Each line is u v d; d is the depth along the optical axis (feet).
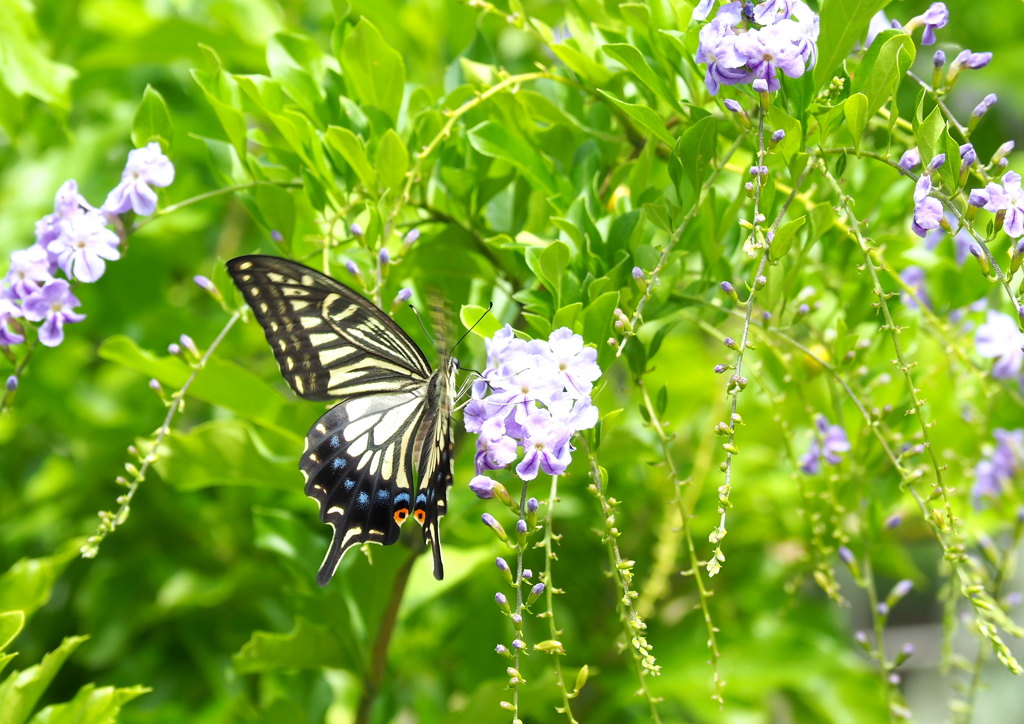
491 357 2.10
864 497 2.35
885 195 2.39
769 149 2.12
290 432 2.34
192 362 2.26
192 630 2.62
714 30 2.12
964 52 2.15
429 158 2.30
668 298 2.24
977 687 2.32
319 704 2.48
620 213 2.23
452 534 2.49
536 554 2.54
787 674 2.55
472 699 2.31
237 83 2.32
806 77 2.14
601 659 2.60
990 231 2.09
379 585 2.36
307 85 2.32
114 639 2.60
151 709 2.58
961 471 2.49
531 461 2.07
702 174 2.17
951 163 2.10
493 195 2.31
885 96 2.13
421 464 2.18
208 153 2.33
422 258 2.32
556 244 2.15
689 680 2.55
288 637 2.31
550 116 2.31
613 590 2.62
